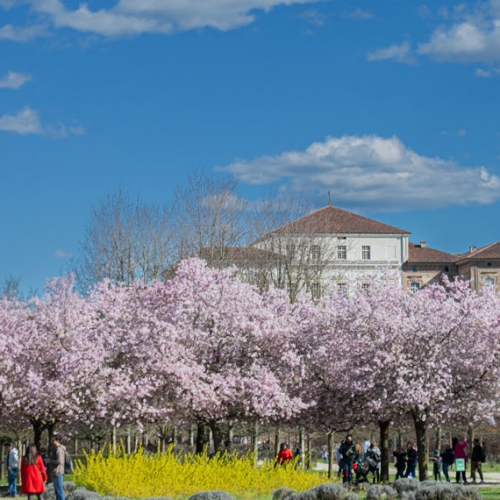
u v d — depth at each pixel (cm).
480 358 4434
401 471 4528
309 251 6756
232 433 5172
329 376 4653
